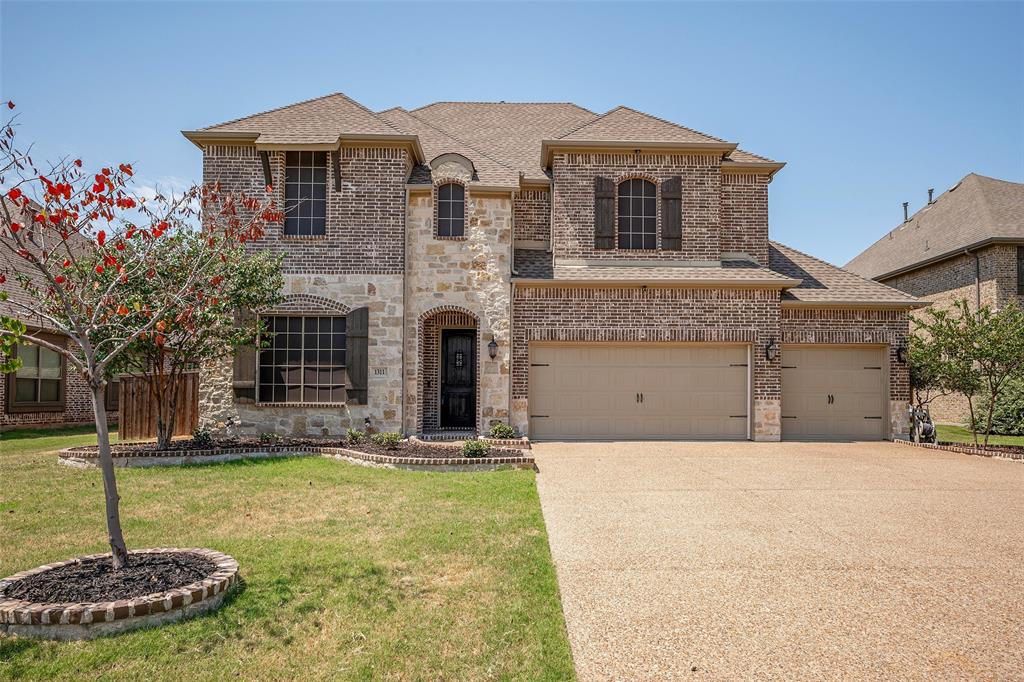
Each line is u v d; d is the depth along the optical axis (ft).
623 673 14.66
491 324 51.16
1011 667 14.87
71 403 67.26
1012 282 73.31
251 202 22.90
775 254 60.54
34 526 25.32
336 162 50.14
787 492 31.63
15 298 55.47
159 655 14.93
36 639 15.28
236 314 48.11
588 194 54.70
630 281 50.49
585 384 51.72
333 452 40.86
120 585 17.26
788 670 14.76
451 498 29.68
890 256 95.50
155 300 26.53
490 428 50.39
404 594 18.58
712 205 54.85
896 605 18.17
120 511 27.61
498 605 17.92
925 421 50.72
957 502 29.73
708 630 16.70
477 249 51.62
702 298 51.39
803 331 52.80
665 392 51.83
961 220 82.89
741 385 51.90
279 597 18.11
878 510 28.19
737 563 21.43
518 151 63.36
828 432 53.21
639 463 39.83
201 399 49.73
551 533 24.67
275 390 49.80
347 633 16.26
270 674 14.40
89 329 19.35
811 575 20.38
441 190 52.49
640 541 23.70
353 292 50.26
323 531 24.62
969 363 47.96
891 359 53.06
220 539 23.49
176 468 36.94
